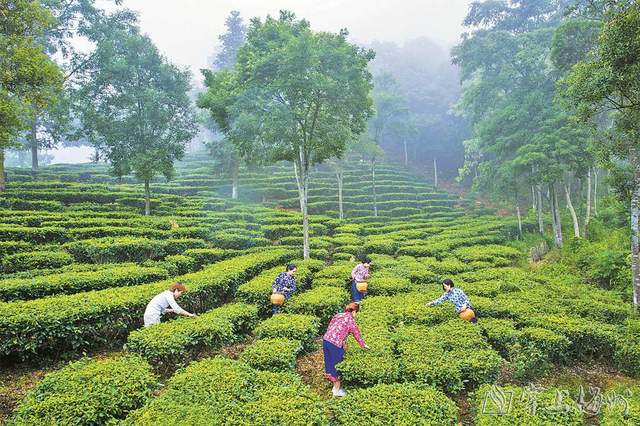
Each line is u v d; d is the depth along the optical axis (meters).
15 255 12.98
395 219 32.47
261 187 38.84
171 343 7.61
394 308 10.66
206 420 5.18
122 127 23.86
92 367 6.52
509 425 5.52
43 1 25.44
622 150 11.81
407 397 6.11
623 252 15.75
